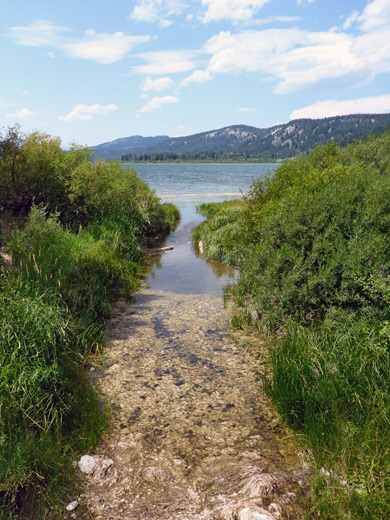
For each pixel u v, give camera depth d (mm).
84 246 10336
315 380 4621
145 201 18141
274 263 6914
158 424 4410
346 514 3004
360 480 3230
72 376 5160
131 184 18781
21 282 6113
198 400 4918
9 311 5047
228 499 3242
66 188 13008
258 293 7352
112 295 9289
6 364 4328
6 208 12055
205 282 10766
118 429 4305
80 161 14117
